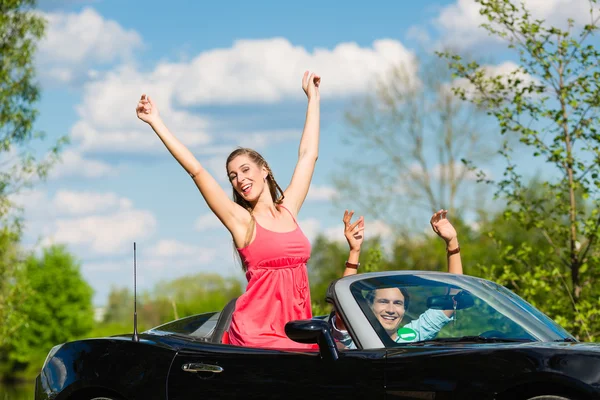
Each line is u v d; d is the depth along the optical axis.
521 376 4.27
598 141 10.48
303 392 4.79
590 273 10.78
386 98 36.56
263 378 4.94
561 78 10.76
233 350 5.15
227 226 5.56
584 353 4.27
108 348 5.62
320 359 4.80
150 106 5.65
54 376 5.72
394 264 30.38
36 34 22.34
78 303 76.00
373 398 4.60
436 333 4.93
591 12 10.60
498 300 5.26
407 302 5.04
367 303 5.01
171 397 5.23
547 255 10.98
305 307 5.60
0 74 21.86
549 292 10.88
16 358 73.06
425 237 31.45
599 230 10.23
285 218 5.76
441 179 35.69
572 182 10.34
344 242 35.59
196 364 5.19
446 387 4.42
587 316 9.90
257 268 5.51
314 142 6.50
